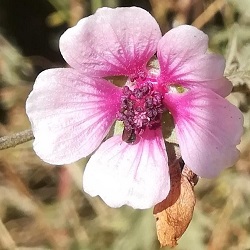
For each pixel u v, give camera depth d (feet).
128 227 0.30
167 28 0.31
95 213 0.32
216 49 0.29
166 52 0.18
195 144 0.18
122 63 0.19
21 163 0.33
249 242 0.30
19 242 0.33
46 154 0.19
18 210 0.33
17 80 0.33
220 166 0.18
